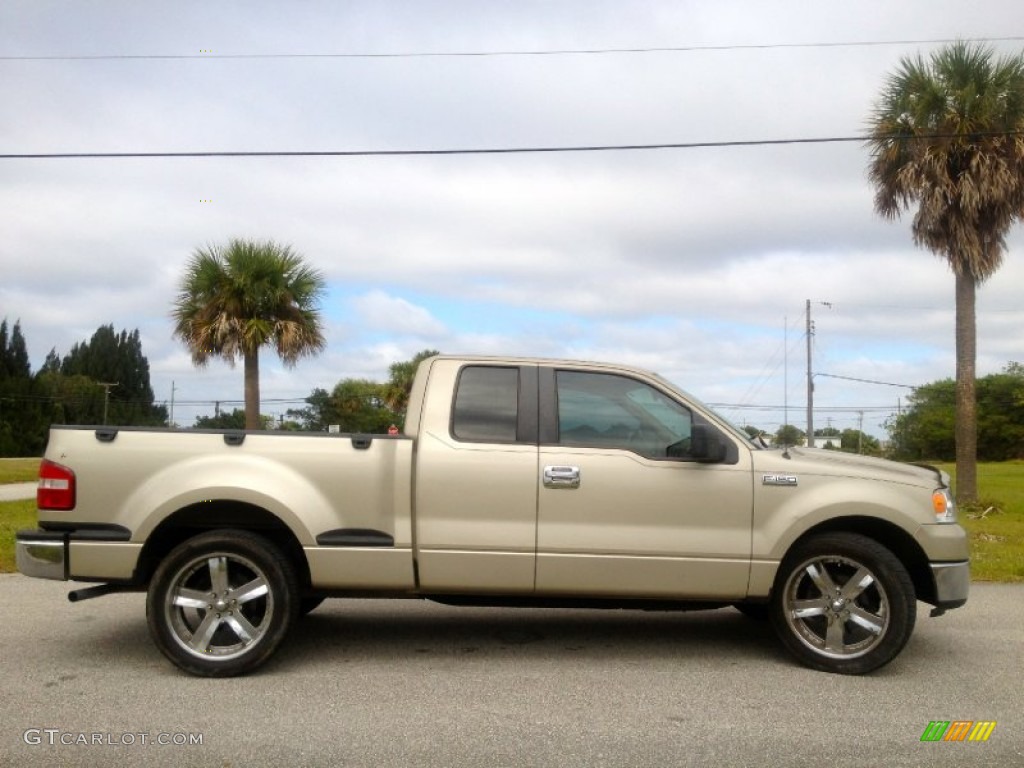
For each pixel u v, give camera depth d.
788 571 6.05
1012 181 17.16
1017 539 13.04
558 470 5.99
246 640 5.85
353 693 5.52
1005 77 17.34
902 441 90.44
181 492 5.86
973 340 18.16
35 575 5.88
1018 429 82.06
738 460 6.09
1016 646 6.76
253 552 5.84
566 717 5.12
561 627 7.30
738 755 4.58
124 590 6.08
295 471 5.98
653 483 6.02
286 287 20.89
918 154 17.80
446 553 5.95
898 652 5.87
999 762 4.52
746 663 6.27
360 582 5.95
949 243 17.84
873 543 5.96
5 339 67.19
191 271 20.84
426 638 6.91
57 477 5.90
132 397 79.38
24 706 5.23
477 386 6.27
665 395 6.29
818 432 86.31
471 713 5.17
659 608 6.24
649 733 4.87
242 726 4.93
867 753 4.62
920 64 18.00
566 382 6.30
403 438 6.05
